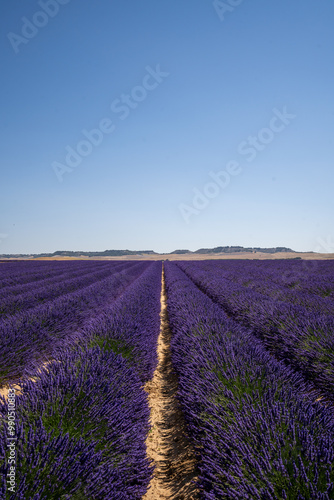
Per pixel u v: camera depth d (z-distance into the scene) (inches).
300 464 64.9
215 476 72.7
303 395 99.7
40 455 64.5
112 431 82.9
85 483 65.4
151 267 1187.9
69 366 108.3
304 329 171.9
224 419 87.9
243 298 292.8
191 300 288.5
